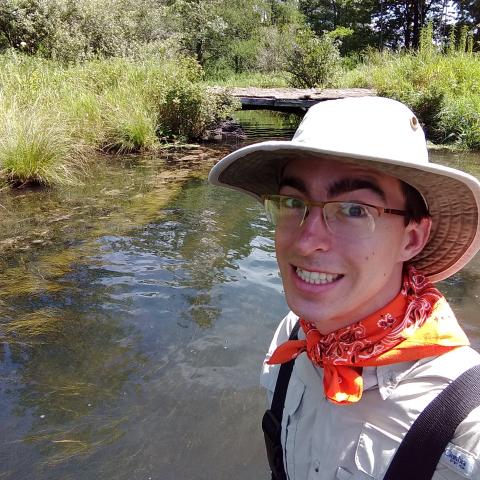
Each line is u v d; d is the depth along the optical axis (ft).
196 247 7.38
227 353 4.72
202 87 18.26
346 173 1.63
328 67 29.25
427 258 2.01
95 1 27.48
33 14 24.72
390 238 1.69
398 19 56.95
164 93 17.53
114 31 27.89
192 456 3.51
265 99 21.67
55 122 12.54
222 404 4.04
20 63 17.79
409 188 1.71
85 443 3.60
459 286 6.18
